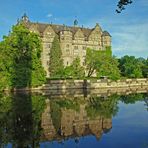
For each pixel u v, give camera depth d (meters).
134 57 143.38
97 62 116.31
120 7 21.11
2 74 82.69
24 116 38.09
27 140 26.16
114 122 34.75
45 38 138.38
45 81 92.38
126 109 46.03
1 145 24.39
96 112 42.94
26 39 84.25
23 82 83.75
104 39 151.38
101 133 28.89
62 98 64.12
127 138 26.53
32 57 85.00
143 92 85.25
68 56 140.62
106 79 110.25
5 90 84.81
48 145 24.45
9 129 30.31
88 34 151.00
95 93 81.69
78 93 81.50
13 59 82.88
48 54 138.88
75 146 24.28
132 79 119.06
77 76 118.19
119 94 77.06
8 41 83.31
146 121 35.12
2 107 46.12
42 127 31.62
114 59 116.31
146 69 138.62
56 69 125.56
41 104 51.72
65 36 140.00
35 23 140.62
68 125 32.88
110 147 23.69
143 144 24.11
